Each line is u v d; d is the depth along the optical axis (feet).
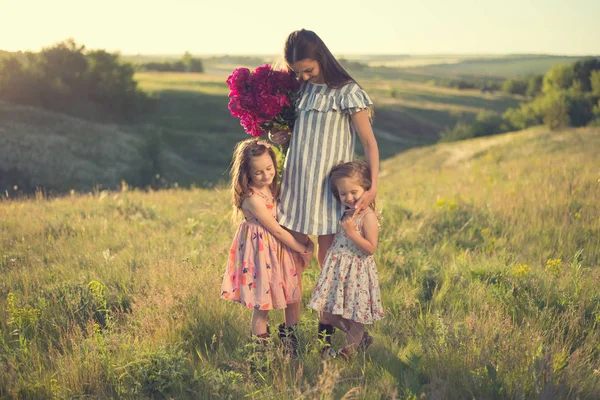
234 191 12.03
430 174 69.87
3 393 10.63
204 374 10.94
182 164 150.61
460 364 10.82
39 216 28.35
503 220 24.47
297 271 12.46
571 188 30.17
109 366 11.32
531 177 38.86
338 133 11.84
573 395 9.82
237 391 10.50
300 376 10.75
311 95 11.87
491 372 10.25
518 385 9.78
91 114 195.42
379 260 18.57
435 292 15.89
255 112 12.16
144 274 16.96
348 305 11.83
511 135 129.90
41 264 19.24
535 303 14.30
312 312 14.49
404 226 23.30
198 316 13.82
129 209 31.83
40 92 187.52
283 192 12.29
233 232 23.97
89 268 18.66
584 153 73.51
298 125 11.98
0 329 13.43
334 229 11.93
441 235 22.80
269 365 11.44
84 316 14.23
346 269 11.87
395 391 9.67
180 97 254.27
